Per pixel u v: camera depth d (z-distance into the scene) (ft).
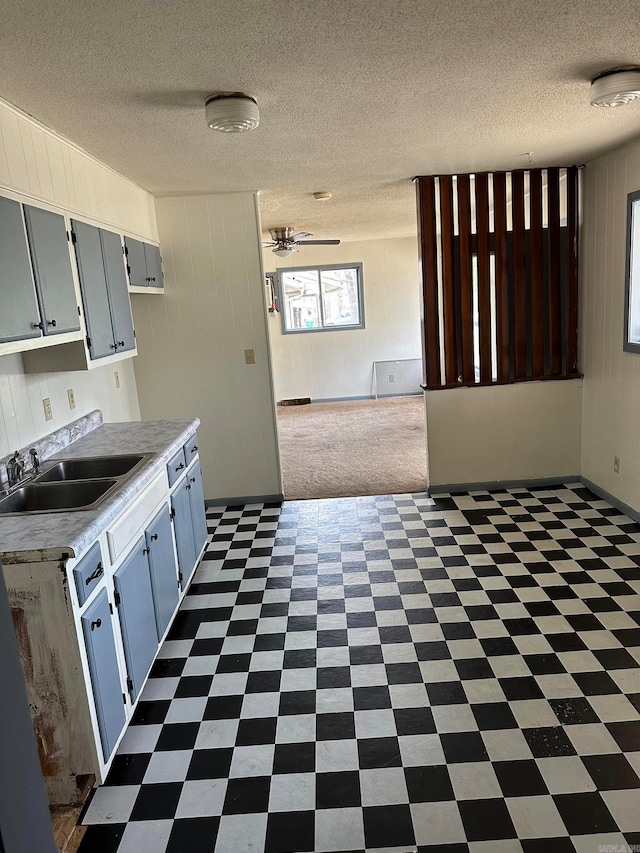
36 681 6.23
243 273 14.74
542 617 9.51
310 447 21.50
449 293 14.82
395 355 30.71
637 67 7.56
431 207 14.39
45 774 6.47
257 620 10.05
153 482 9.02
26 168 7.97
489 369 15.16
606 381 13.91
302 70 7.12
